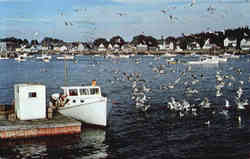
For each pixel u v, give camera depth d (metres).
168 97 60.38
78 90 39.38
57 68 140.50
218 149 31.14
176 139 34.38
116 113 46.59
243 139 34.09
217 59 166.75
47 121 34.22
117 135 35.72
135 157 29.27
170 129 38.19
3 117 35.91
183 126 39.47
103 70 128.25
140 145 32.50
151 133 36.59
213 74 108.62
